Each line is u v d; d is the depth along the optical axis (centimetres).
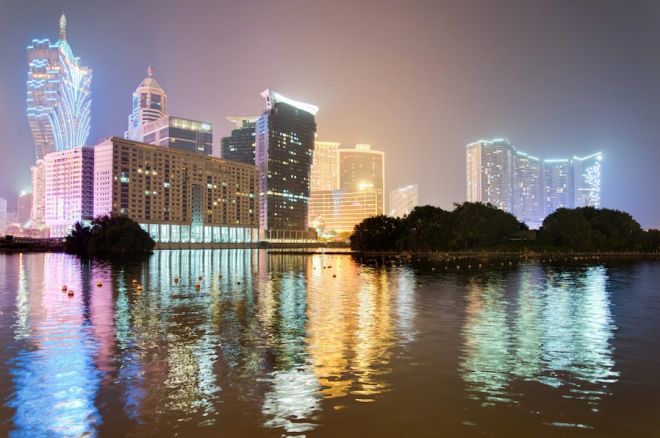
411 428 1767
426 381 2280
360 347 2944
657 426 1786
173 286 6644
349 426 1784
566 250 17138
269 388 2188
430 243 18475
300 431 1745
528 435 1712
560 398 2058
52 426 1797
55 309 4488
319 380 2300
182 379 2319
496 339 3167
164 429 1764
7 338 3212
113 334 3341
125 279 7794
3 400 2048
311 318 3988
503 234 19450
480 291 6003
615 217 17525
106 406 1978
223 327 3594
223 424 1805
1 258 15562
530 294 5672
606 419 1847
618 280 7538
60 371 2448
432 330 3466
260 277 8306
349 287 6519
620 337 3231
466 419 1845
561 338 3192
